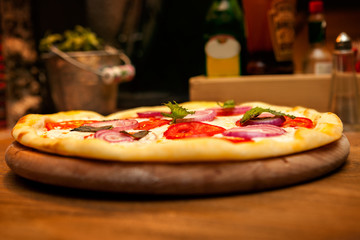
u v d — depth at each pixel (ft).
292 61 2.14
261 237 0.78
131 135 1.19
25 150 1.23
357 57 2.12
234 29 2.12
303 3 2.38
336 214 0.88
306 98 2.03
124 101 3.76
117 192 1.04
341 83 1.83
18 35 3.13
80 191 1.10
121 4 3.53
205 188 1.01
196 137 1.18
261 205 0.95
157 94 3.93
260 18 2.07
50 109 3.54
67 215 0.94
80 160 1.08
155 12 3.80
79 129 1.32
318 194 1.01
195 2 3.77
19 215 0.95
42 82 3.47
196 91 2.12
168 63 3.98
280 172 1.04
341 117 1.84
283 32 2.07
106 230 0.84
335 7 2.34
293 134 1.19
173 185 1.01
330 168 1.15
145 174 1.01
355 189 1.04
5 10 3.08
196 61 3.91
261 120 1.29
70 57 2.81
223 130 1.24
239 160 1.04
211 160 1.03
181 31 3.87
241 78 2.07
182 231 0.82
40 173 1.12
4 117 3.29
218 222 0.86
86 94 2.88
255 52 2.12
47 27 3.68
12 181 1.22
